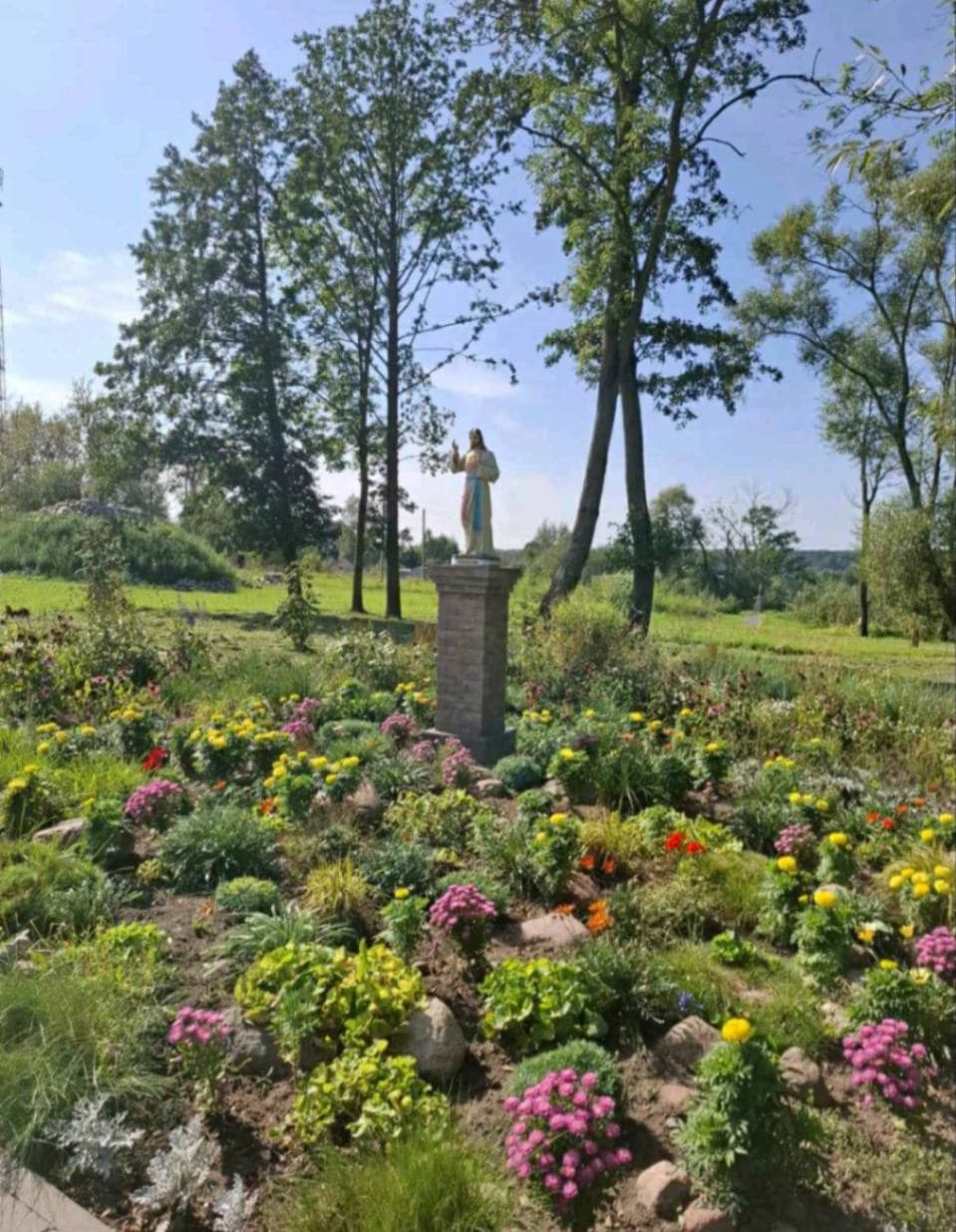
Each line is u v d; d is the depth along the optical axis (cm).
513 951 429
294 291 2602
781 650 2272
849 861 521
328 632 1953
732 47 1730
